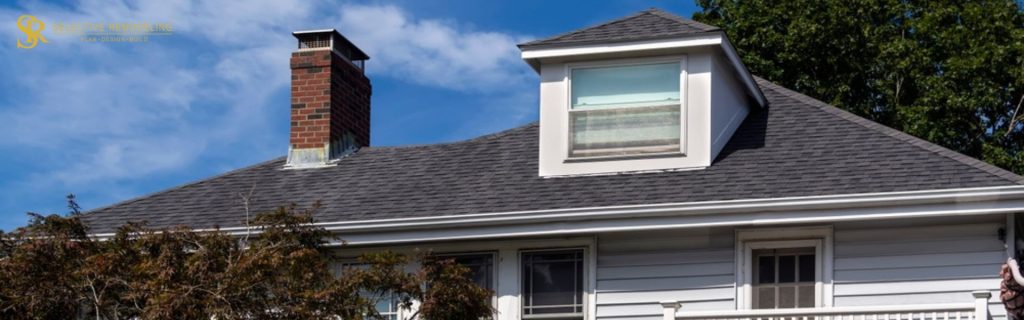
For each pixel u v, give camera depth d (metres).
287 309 16.59
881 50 32.38
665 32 20.95
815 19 32.81
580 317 19.77
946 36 32.59
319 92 23.84
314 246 17.52
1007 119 32.16
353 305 16.94
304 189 22.45
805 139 20.89
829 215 18.81
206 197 22.66
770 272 19.34
